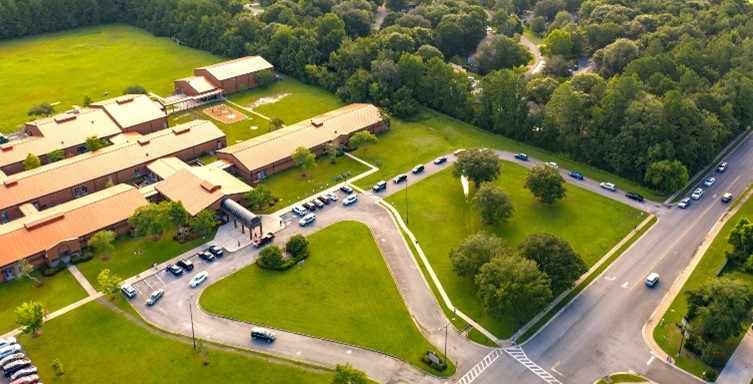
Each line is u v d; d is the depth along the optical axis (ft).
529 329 469.57
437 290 509.76
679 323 471.62
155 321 473.67
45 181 629.10
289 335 461.78
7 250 521.24
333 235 577.84
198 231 562.25
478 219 607.37
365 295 502.79
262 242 561.84
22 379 413.39
